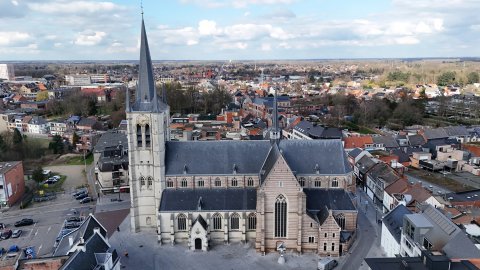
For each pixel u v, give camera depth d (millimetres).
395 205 123375
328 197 111125
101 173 151875
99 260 80125
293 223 105062
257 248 106562
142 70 108125
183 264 100500
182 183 113812
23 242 115562
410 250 91062
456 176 163000
